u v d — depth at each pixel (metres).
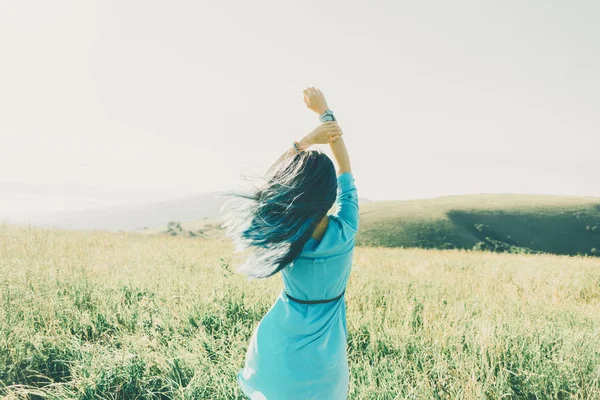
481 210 105.12
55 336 3.46
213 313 4.31
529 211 105.62
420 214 101.38
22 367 3.04
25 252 7.52
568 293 8.09
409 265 11.41
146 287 5.19
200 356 3.14
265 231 1.63
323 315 1.85
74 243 9.57
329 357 1.85
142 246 10.84
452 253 20.47
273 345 1.88
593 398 2.91
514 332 4.12
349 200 1.93
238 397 2.67
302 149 1.80
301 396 1.83
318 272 1.78
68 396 2.69
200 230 99.56
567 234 94.88
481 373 3.12
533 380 3.15
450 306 5.30
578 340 4.05
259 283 5.70
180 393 2.69
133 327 3.89
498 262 13.99
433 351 3.57
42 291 4.70
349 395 2.82
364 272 8.05
